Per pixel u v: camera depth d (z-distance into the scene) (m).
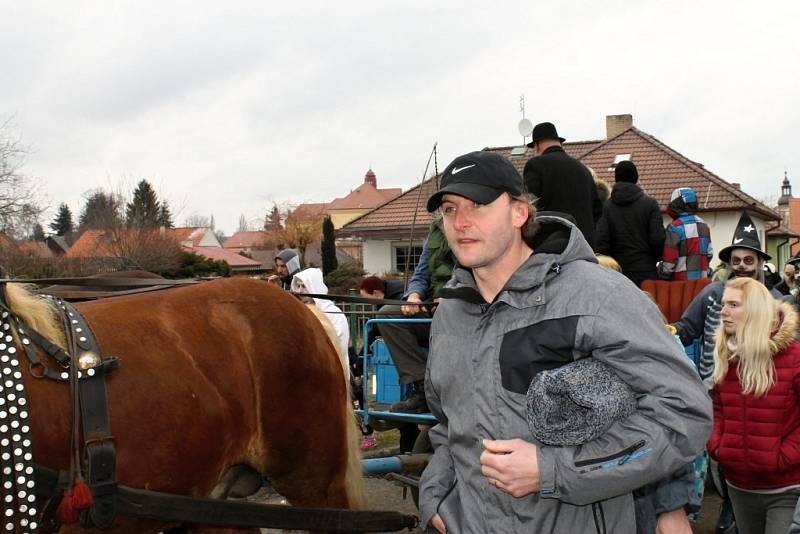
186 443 2.67
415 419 4.45
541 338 1.94
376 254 24.36
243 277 3.36
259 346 3.05
